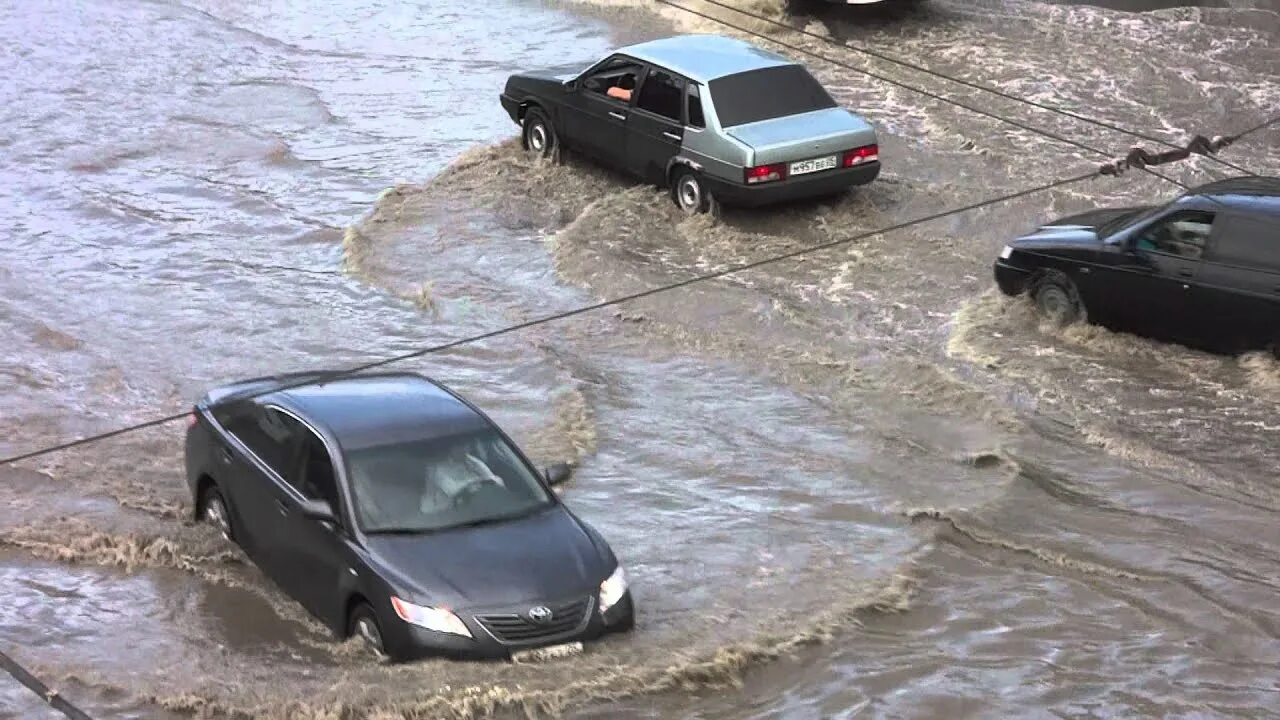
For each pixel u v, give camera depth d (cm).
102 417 2230
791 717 1404
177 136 3716
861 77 3912
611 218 2973
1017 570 1738
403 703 1383
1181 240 2339
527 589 1490
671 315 2559
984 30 4269
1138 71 3884
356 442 1628
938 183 3156
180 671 1485
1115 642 1566
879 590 1675
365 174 3419
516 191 3225
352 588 1518
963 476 1991
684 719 1391
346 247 2931
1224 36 4175
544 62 4297
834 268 2744
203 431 1823
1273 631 1589
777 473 2014
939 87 3806
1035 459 2031
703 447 2098
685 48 3142
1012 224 2923
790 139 2884
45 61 4369
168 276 2831
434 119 3816
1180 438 2075
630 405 2245
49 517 1870
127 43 4578
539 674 1446
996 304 2559
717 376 2339
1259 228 2275
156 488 1978
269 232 3069
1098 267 2405
